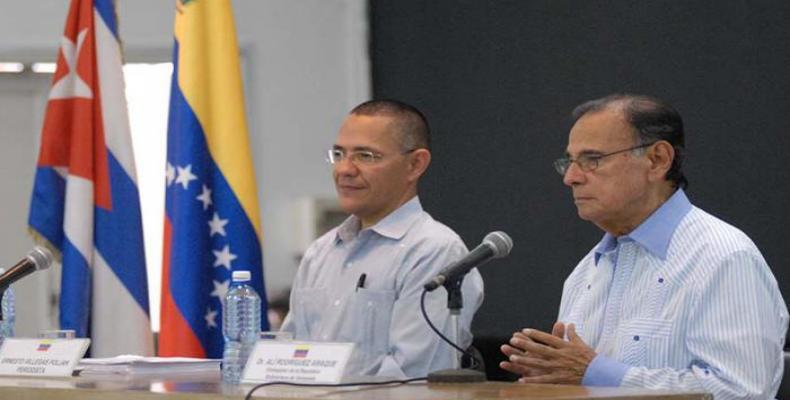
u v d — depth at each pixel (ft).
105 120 32.48
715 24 33.24
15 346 22.11
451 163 39.45
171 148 32.27
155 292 45.32
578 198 21.11
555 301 36.81
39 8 43.70
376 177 25.17
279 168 43.88
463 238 39.11
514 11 37.96
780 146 31.96
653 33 34.58
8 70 44.47
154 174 45.42
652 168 20.94
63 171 32.60
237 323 23.24
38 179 32.50
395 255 24.81
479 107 38.86
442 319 23.68
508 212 38.01
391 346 24.07
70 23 32.94
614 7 35.47
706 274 20.01
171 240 31.83
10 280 23.65
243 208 31.81
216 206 31.89
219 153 31.99
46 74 44.91
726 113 32.99
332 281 25.58
